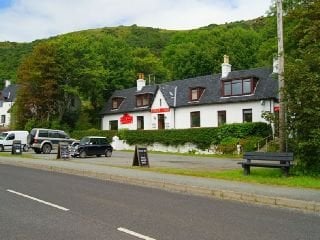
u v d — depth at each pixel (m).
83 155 33.44
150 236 7.90
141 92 54.34
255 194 12.63
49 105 56.78
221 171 19.48
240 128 38.91
